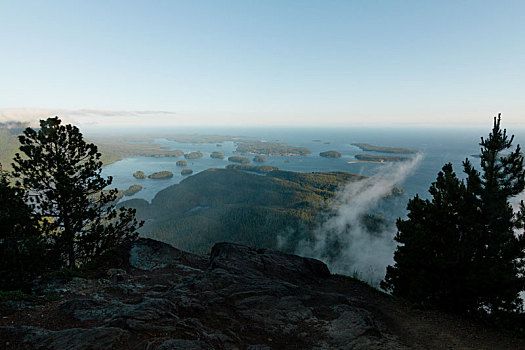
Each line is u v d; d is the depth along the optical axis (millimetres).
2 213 12953
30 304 9414
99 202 17000
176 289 11172
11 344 6363
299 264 17906
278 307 10336
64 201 15297
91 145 16578
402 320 11383
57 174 14984
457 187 12961
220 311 9500
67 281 12336
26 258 11992
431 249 13102
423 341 9547
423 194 198000
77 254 16281
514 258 11406
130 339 6910
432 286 12977
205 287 11281
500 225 11516
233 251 18078
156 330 7477
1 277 11055
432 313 12320
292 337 8500
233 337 7887
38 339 6613
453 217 12680
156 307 8656
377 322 10617
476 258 12203
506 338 10125
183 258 17969
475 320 11547
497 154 11984
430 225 13578
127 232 18406
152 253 17547
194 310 9188
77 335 6777
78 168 16188
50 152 15172
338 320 9820
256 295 11039
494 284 10891
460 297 12164
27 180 14797
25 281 11633
